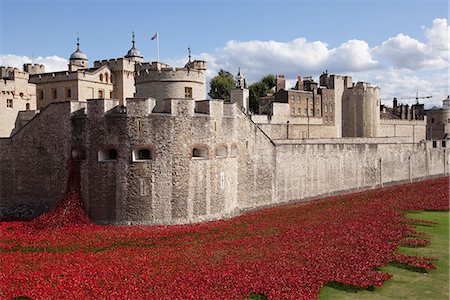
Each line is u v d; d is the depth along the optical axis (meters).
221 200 35.91
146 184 32.62
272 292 19.05
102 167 33.03
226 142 36.53
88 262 23.02
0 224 33.28
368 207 41.09
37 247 26.27
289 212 38.44
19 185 37.78
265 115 68.75
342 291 19.94
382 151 59.22
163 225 32.50
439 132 119.69
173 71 42.69
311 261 23.41
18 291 19.06
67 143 34.78
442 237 29.67
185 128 33.53
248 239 28.11
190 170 33.75
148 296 18.55
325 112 84.75
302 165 46.53
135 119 32.56
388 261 23.94
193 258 23.78
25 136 37.34
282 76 79.19
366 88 87.88
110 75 69.38
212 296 18.58
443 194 49.28
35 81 66.12
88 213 33.47
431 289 20.30
